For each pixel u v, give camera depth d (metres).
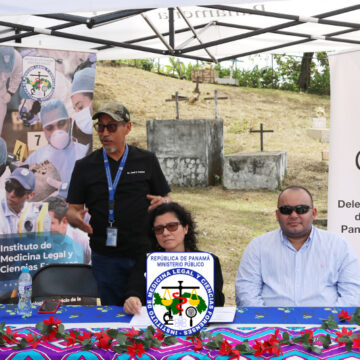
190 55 5.88
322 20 4.94
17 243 4.78
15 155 4.72
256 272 3.41
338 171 4.59
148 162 3.92
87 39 5.28
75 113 4.86
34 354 2.24
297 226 3.28
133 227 3.83
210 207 9.92
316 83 12.99
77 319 2.67
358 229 4.55
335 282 3.36
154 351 2.23
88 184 3.88
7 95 4.66
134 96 12.75
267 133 11.97
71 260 4.93
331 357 2.16
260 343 2.21
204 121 10.16
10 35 5.46
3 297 4.77
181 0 2.54
